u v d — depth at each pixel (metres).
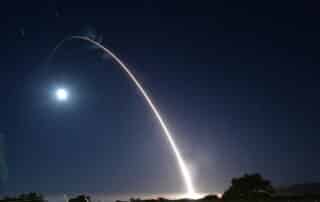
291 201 102.12
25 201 111.69
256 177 117.06
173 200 110.19
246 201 105.06
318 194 108.75
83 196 116.19
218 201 107.56
